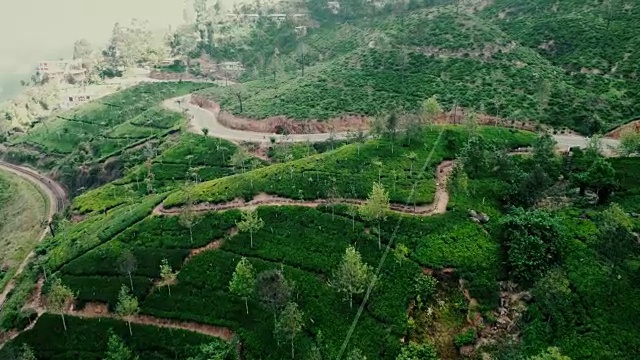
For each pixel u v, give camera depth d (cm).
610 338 7294
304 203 11344
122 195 16088
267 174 12494
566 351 7231
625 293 7894
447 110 16275
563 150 13000
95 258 10969
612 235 8181
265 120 18775
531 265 8506
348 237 9994
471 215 10119
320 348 7969
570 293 7981
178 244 10744
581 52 18475
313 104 18712
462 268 8900
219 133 18962
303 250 9906
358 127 16988
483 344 7900
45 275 11131
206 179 15800
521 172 11150
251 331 8675
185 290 9719
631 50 17462
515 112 15500
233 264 9938
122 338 9119
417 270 8956
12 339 9531
